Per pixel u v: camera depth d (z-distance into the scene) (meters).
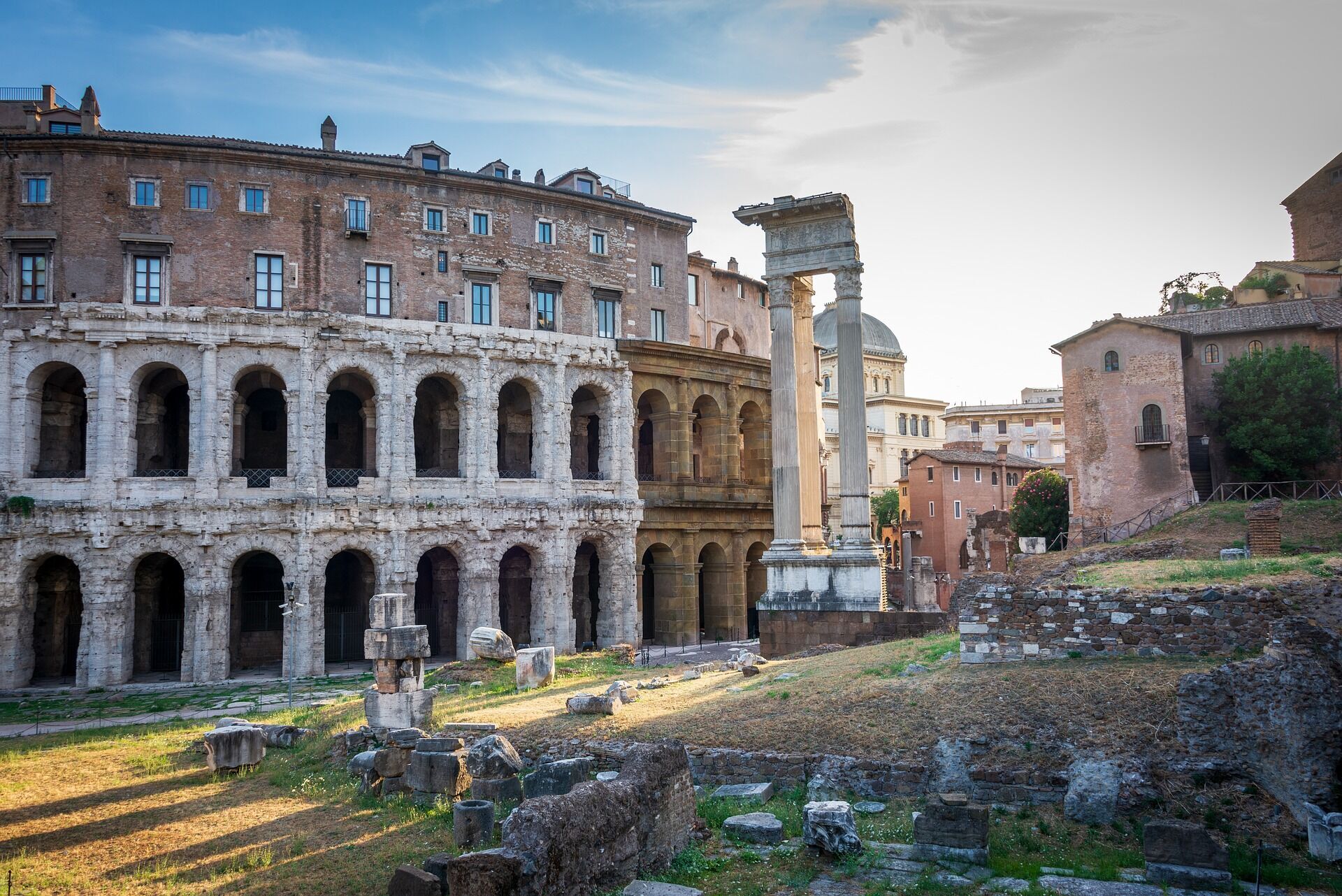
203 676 53.09
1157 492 66.44
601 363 65.94
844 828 18.08
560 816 15.74
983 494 106.00
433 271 61.66
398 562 57.41
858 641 44.38
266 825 22.56
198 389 54.97
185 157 56.62
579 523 63.69
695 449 78.00
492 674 42.78
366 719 32.41
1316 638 20.91
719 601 72.50
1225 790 19.28
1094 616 25.88
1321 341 66.69
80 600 58.94
